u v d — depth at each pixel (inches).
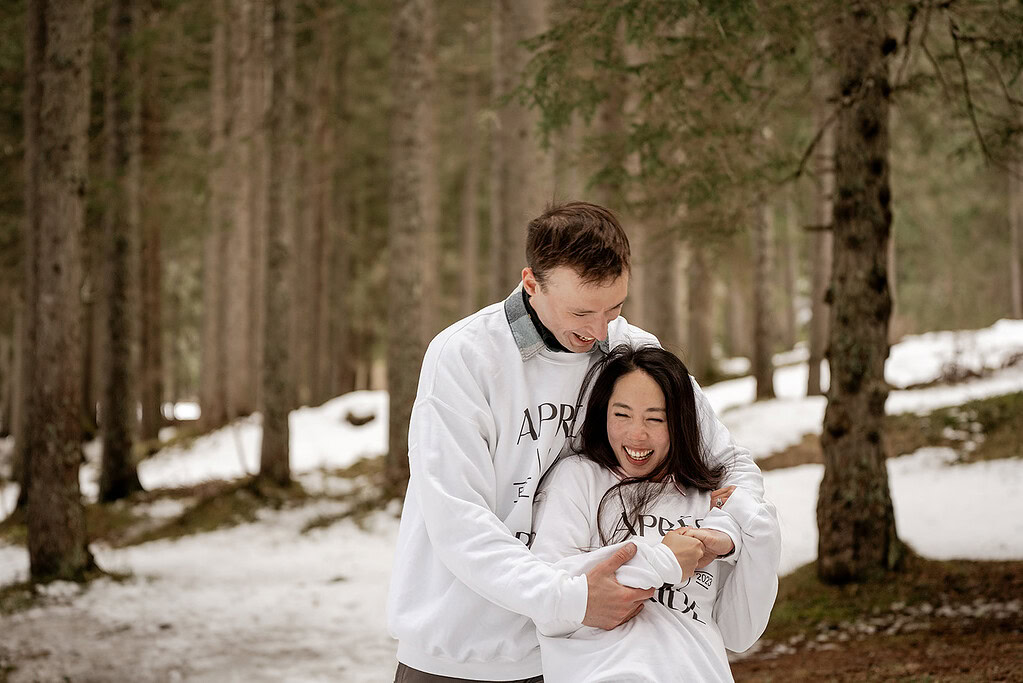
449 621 89.0
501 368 91.7
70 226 331.6
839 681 198.4
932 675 190.5
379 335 1339.8
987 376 677.9
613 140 282.0
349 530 485.7
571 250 84.0
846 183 277.4
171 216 579.5
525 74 243.4
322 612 310.3
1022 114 272.2
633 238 353.1
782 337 1328.7
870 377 280.4
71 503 347.3
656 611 87.9
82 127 332.2
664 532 91.0
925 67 402.6
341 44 975.6
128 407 577.3
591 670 84.6
